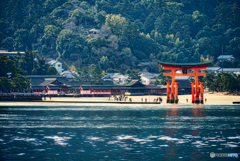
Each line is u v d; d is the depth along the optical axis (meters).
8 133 98.44
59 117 140.75
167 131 102.88
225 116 145.00
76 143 84.56
